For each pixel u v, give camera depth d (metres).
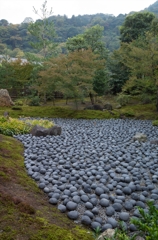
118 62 20.81
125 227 2.59
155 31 18.83
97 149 5.82
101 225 2.67
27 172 4.14
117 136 8.04
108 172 4.23
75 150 5.66
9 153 4.95
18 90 20.56
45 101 18.78
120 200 3.15
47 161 4.82
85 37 21.70
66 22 54.66
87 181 3.73
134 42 18.41
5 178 3.42
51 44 22.58
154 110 15.40
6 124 7.74
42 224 2.41
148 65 14.29
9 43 43.88
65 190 3.37
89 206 2.99
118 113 14.89
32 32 20.00
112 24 53.81
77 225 2.65
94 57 15.25
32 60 19.56
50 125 8.77
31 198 3.04
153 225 2.03
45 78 15.24
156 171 4.47
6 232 2.19
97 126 11.00
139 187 3.62
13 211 2.53
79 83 14.69
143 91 15.78
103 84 17.50
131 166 4.61
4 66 19.12
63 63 14.45
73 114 14.64
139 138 7.23
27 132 7.70
